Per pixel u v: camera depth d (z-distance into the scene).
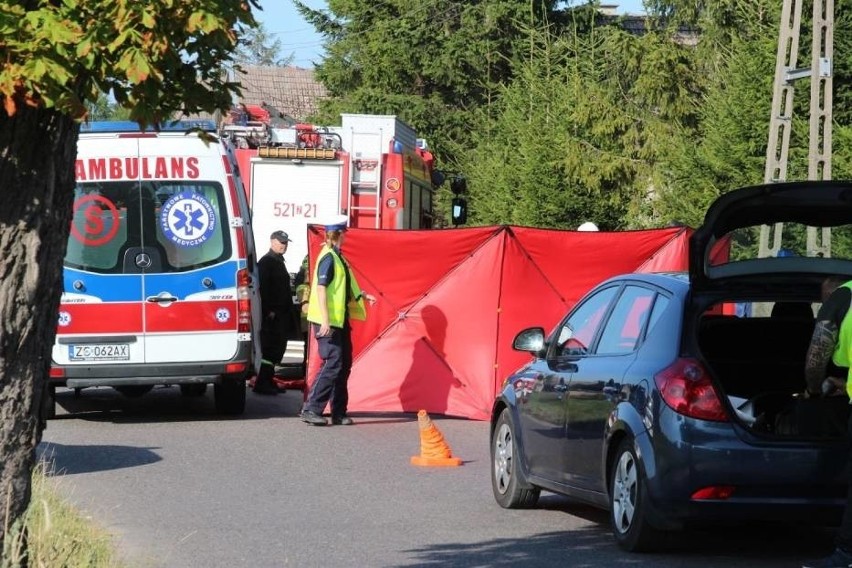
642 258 44.62
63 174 12.77
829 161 58.44
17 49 11.48
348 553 22.84
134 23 11.62
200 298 41.19
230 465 33.09
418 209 66.38
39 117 12.47
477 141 136.62
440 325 44.25
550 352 26.97
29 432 12.88
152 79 12.31
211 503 27.80
